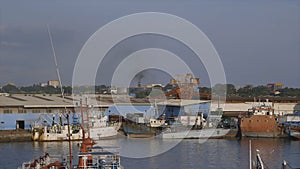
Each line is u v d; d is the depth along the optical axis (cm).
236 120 13812
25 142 11975
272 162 8219
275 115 14075
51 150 10006
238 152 9706
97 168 5028
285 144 11419
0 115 13150
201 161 8412
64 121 12812
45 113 13162
